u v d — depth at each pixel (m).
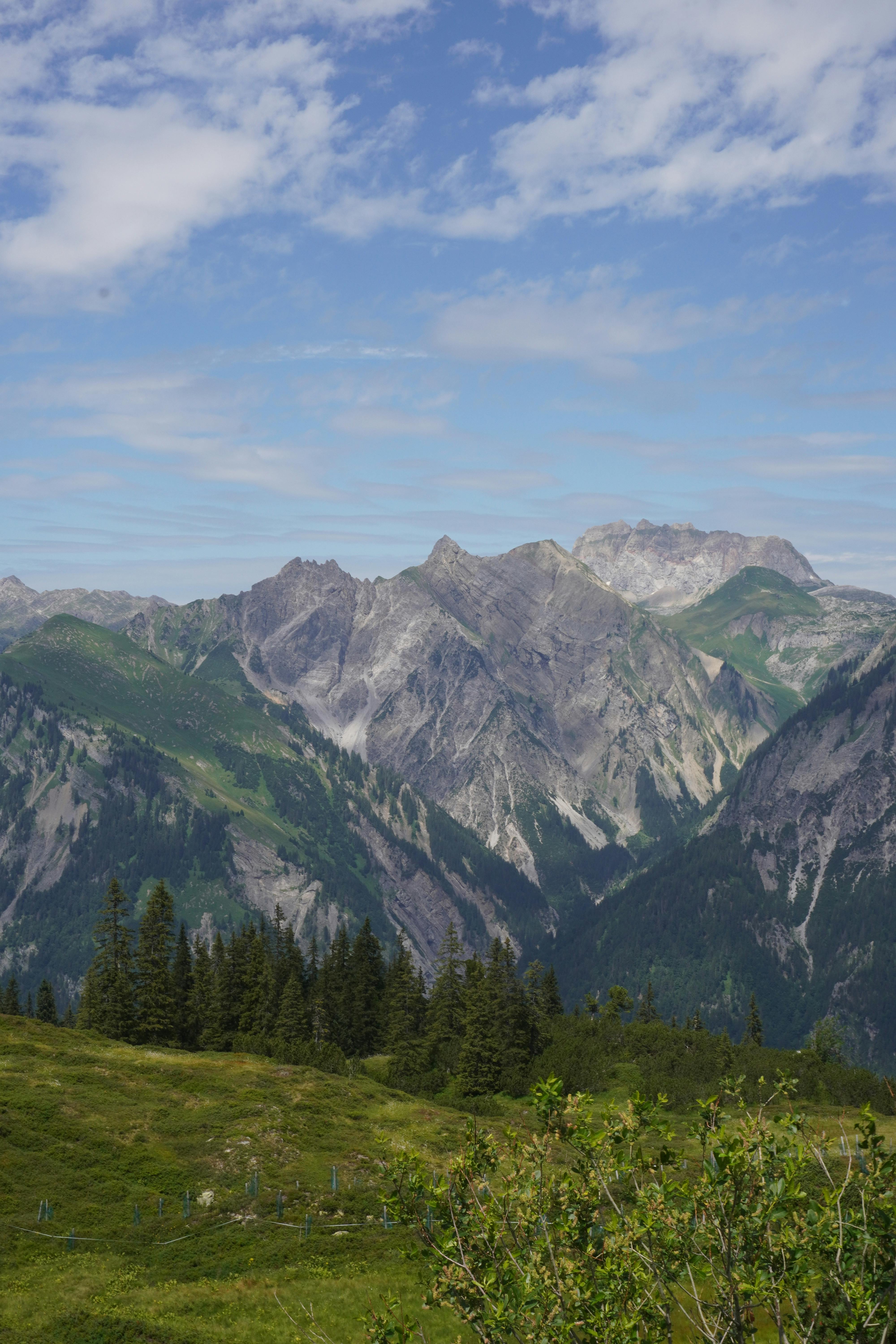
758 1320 28.78
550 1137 21.27
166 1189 63.34
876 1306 17.55
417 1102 92.25
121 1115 73.56
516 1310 19.22
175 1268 52.91
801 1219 18.62
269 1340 40.06
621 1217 20.17
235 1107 77.75
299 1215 60.41
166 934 125.56
